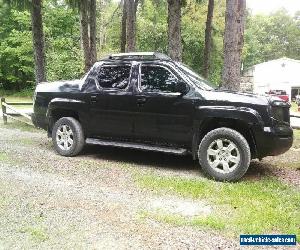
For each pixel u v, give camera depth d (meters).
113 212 5.15
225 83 10.20
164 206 5.43
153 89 7.48
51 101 8.58
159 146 7.55
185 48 37.31
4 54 37.19
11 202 5.42
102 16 41.31
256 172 7.44
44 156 8.38
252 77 57.75
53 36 34.31
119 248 4.17
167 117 7.27
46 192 5.91
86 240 4.34
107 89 7.97
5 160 7.88
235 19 9.98
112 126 7.93
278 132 6.63
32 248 4.13
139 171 7.31
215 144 6.82
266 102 6.64
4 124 13.53
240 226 4.77
